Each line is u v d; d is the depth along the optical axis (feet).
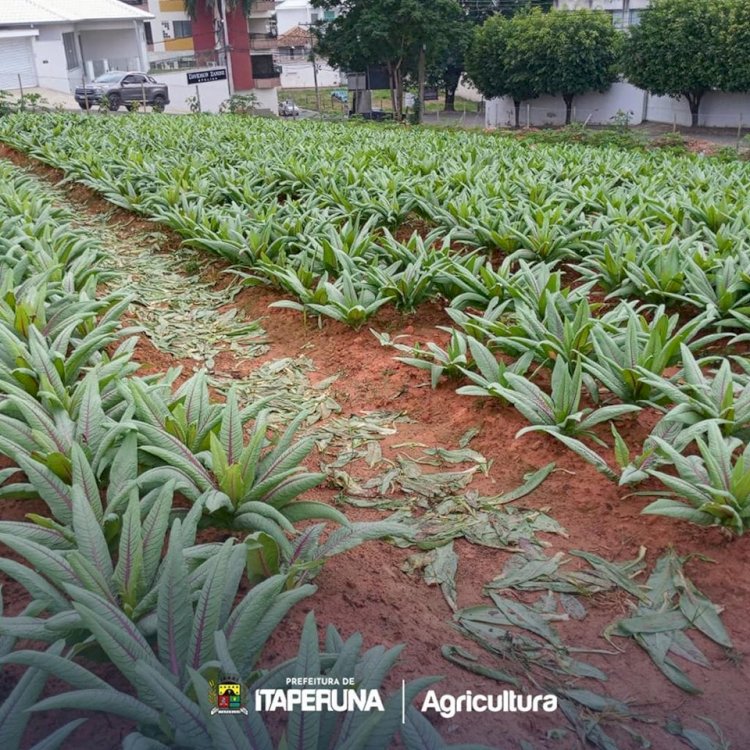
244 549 7.66
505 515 10.93
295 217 24.86
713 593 9.20
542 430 12.22
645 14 102.78
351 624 8.47
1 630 6.56
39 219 23.22
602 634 8.73
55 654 6.40
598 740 7.29
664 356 12.57
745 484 9.46
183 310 21.04
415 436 13.39
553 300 14.52
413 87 137.90
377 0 117.60
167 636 6.70
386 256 21.45
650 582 9.44
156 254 27.04
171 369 12.61
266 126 61.26
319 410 14.64
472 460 12.42
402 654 8.15
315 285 20.88
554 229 21.68
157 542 7.88
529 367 14.92
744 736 7.42
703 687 8.00
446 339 17.38
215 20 146.82
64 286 16.56
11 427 9.94
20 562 9.32
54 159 41.22
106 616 6.67
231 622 6.94
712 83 99.19
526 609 9.09
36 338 12.51
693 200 26.35
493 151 43.32
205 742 5.78
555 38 112.16
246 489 9.17
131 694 7.27
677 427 11.37
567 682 8.03
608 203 25.50
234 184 32.24
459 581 9.61
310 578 8.91
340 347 17.29
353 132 59.26
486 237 22.62
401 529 8.70
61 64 132.36
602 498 11.02
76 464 8.66
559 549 10.14
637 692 7.94
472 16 153.38
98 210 34.32
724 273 16.66
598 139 65.67
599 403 13.21
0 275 17.16
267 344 18.43
